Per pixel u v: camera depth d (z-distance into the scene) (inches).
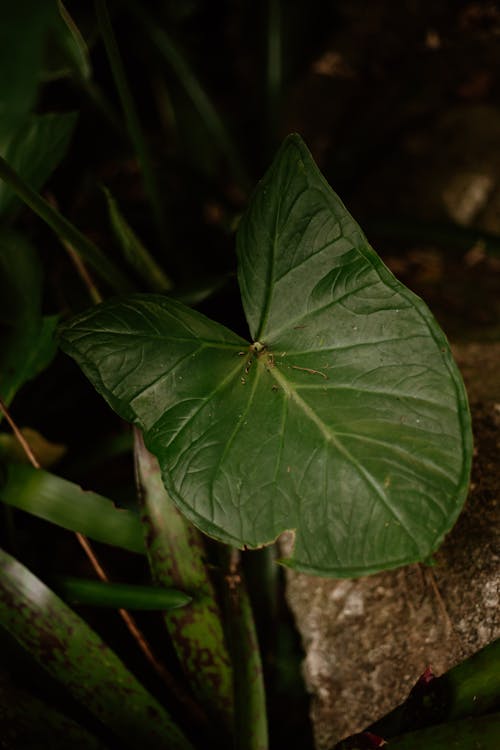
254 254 25.9
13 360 29.8
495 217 42.6
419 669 28.3
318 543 24.5
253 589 31.2
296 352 25.6
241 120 49.0
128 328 26.1
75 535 34.0
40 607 27.3
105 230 40.4
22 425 32.9
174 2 47.3
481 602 27.8
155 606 27.2
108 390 26.0
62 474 32.2
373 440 24.6
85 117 38.5
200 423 25.7
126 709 26.9
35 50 21.2
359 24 49.2
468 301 38.7
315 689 30.2
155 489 27.9
